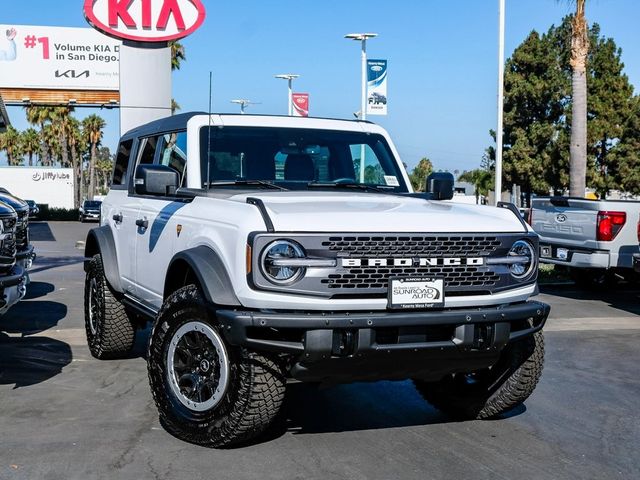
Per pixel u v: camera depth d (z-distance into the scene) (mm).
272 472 4391
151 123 6785
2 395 5930
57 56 40031
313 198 5117
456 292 4664
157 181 5324
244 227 4391
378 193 5887
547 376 7074
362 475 4383
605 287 13211
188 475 4316
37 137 81438
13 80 39750
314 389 6277
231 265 4461
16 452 4656
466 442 5031
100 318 6965
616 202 11508
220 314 4328
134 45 20484
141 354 7461
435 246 4578
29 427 5145
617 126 41438
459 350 4578
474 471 4496
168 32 20469
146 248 5980
